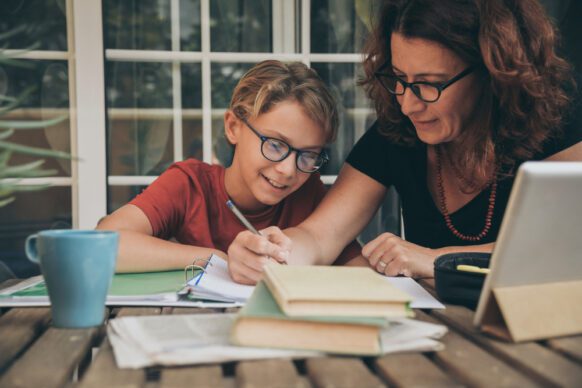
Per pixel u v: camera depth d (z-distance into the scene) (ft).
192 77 8.07
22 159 7.79
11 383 2.44
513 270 2.98
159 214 5.37
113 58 7.94
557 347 2.90
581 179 2.78
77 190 7.89
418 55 4.51
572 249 3.04
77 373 3.09
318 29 8.17
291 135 5.11
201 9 8.02
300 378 2.46
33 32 7.71
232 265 4.07
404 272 4.55
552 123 5.10
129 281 4.16
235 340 2.71
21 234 7.84
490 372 2.57
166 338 2.80
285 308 2.67
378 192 5.73
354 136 8.32
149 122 8.05
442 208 5.64
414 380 2.48
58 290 3.15
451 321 3.33
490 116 4.92
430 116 4.69
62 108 7.82
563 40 7.99
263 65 5.51
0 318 3.37
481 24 4.52
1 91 7.70
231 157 8.19
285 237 4.46
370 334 2.73
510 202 2.79
